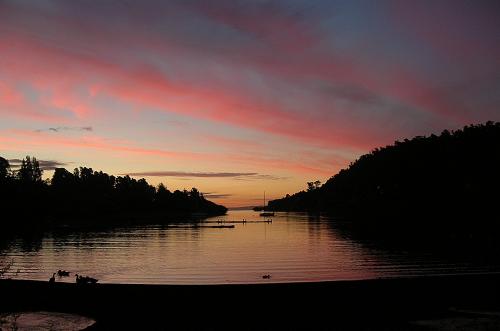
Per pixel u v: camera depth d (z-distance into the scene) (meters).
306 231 131.38
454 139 154.25
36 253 72.06
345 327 25.20
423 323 25.48
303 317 27.61
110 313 28.64
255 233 125.62
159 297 28.78
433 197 141.38
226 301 28.70
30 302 29.47
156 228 151.25
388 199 174.25
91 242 93.81
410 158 163.12
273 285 29.06
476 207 121.62
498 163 125.69
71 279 42.84
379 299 29.30
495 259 61.62
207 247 83.31
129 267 55.12
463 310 27.98
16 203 148.88
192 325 26.00
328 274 47.91
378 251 73.69
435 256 65.81
